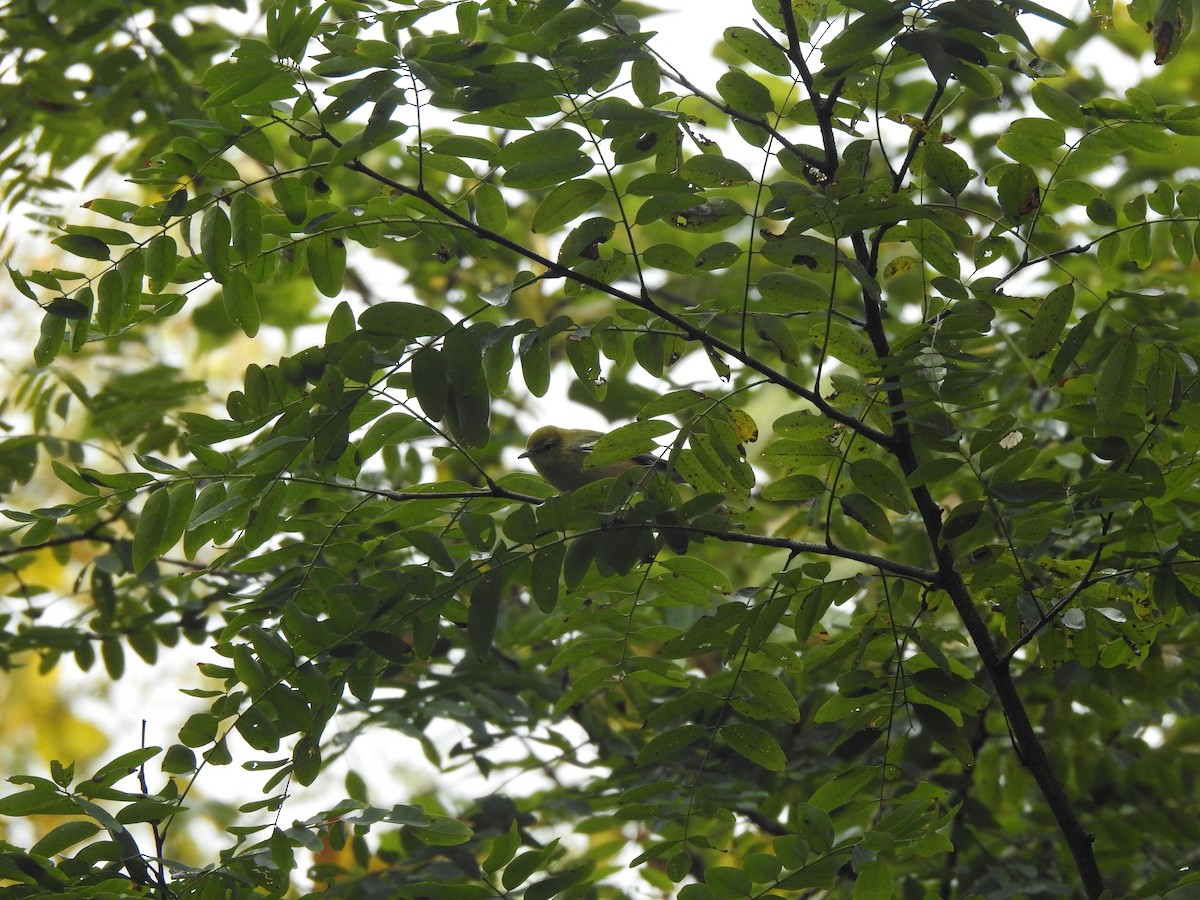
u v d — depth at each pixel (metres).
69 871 3.70
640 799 4.56
